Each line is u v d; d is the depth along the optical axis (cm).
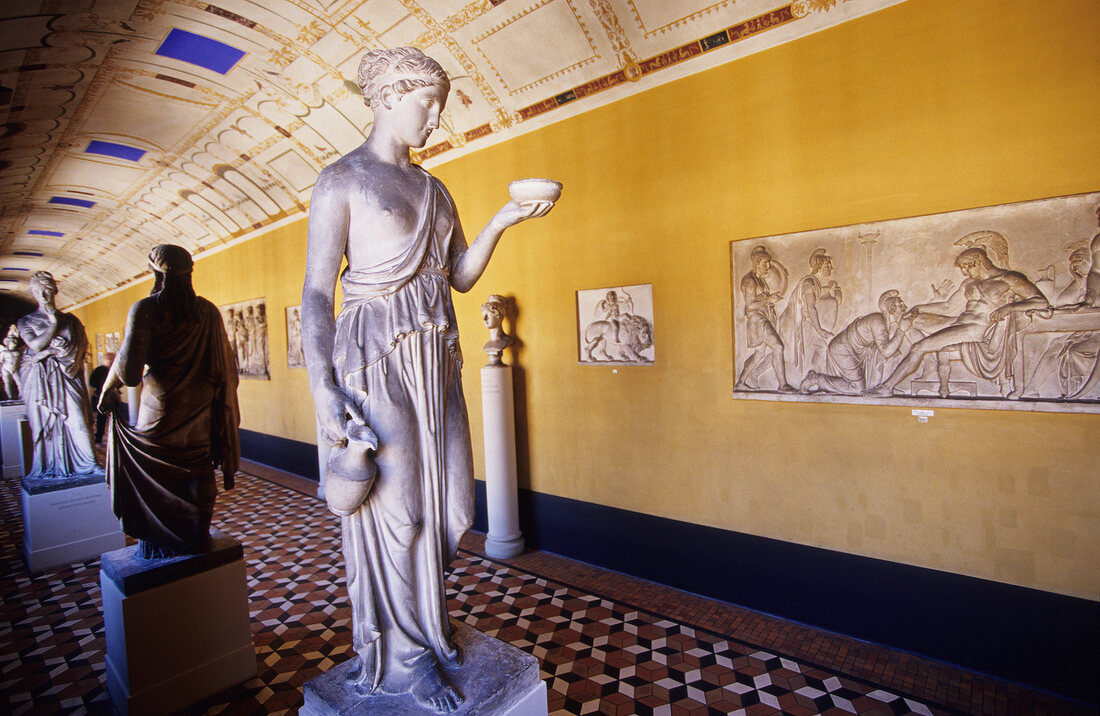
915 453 398
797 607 461
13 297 2302
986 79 357
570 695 382
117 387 382
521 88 573
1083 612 346
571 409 600
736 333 474
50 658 477
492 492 625
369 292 199
